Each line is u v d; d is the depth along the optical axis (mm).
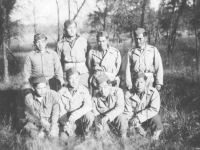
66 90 4059
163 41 15297
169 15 13617
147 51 4562
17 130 4121
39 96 3824
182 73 7781
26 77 4414
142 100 4051
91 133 3863
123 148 3561
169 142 3652
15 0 7871
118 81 4707
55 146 3562
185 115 4438
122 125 3820
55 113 3871
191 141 3711
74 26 4609
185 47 14258
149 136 3836
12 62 9789
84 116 3900
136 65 4582
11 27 8289
